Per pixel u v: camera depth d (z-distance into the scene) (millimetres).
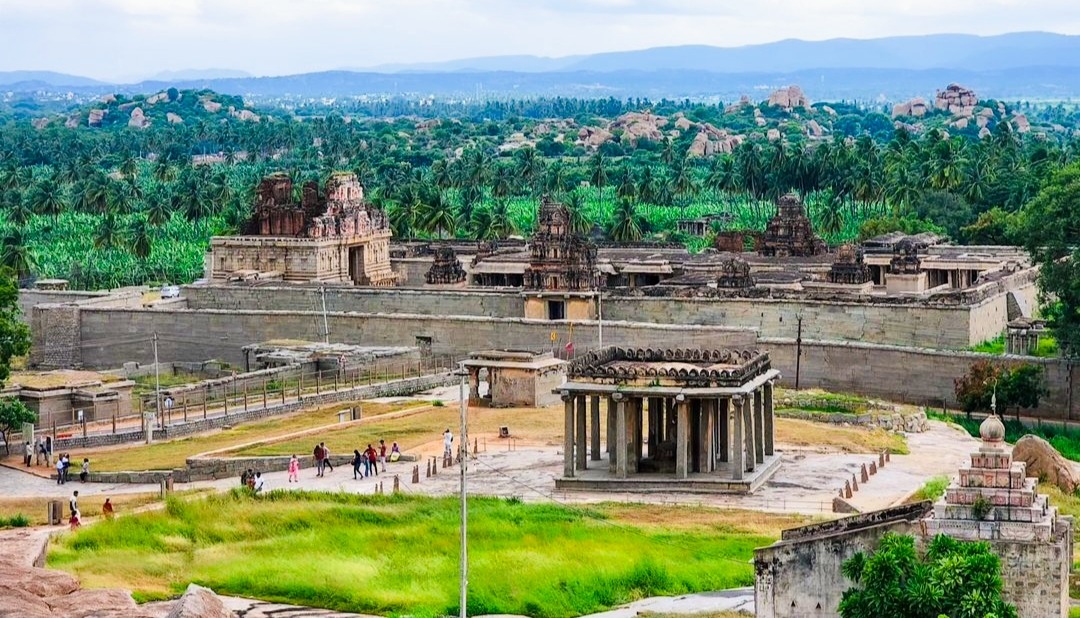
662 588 83000
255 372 171375
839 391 168250
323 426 145125
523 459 124812
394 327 193000
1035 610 59406
